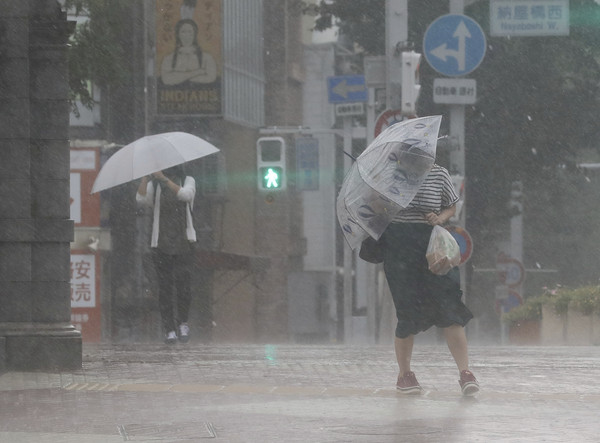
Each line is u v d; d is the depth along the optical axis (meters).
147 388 19.95
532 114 75.88
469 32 50.72
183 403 18.11
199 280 78.75
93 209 56.34
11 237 22.62
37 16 22.83
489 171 76.81
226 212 84.69
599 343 48.72
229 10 82.81
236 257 72.81
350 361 25.20
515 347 33.34
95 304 55.91
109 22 45.44
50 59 22.89
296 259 103.38
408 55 47.84
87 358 25.72
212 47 65.69
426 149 19.41
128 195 60.06
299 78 99.81
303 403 18.14
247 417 16.58
